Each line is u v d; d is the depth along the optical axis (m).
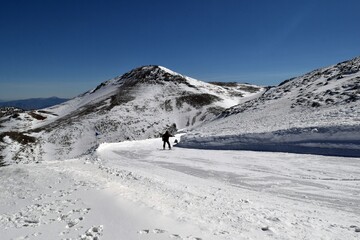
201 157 20.73
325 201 9.51
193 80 147.75
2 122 114.62
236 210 8.04
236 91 147.12
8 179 13.33
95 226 5.82
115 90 141.38
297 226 6.86
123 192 8.41
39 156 74.06
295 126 22.70
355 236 6.29
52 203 8.12
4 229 6.33
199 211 7.54
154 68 154.50
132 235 5.28
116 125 92.06
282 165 15.83
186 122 97.94
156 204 7.39
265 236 6.00
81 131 89.31
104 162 19.72
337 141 17.70
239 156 19.91
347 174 12.81
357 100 30.94
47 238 5.54
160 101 113.94
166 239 5.08
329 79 51.56
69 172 12.99
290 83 66.81
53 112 139.12
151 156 22.50
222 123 47.59
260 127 29.39
